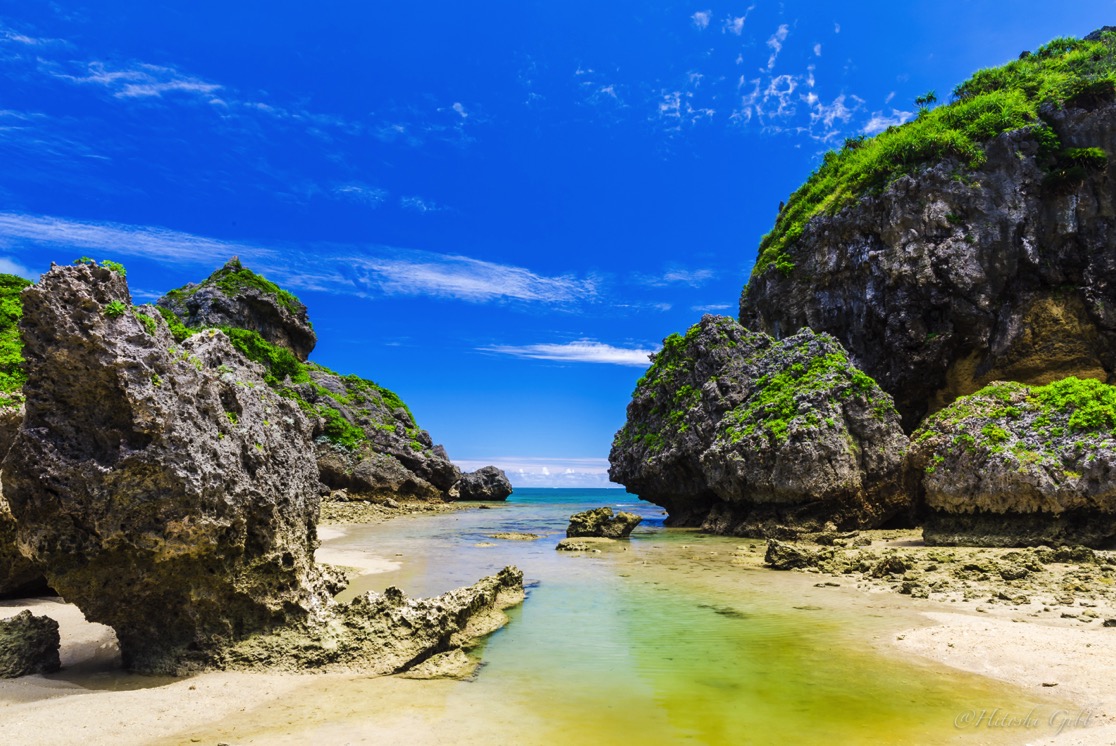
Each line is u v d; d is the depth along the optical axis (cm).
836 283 4481
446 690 980
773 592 1716
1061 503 2130
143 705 879
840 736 806
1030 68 4919
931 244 4062
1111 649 1101
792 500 2966
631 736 813
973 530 2367
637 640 1260
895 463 2950
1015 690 945
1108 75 4147
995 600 1512
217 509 994
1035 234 4012
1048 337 3912
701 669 1078
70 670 1027
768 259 5050
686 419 3719
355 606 1151
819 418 2970
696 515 3816
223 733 803
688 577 1959
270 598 1088
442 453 6962
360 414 6278
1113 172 3975
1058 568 1825
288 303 6900
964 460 2381
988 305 3944
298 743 779
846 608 1504
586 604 1582
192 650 1030
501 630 1345
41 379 921
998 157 4103
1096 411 2239
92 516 920
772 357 3562
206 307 6091
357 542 2909
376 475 5572
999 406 2556
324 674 1034
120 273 975
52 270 907
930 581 1738
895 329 4119
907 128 5181
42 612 1375
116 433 931
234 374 1197
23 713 837
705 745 787
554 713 891
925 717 859
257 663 1039
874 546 2516
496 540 3030
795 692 962
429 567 2117
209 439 1007
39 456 916
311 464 1372
